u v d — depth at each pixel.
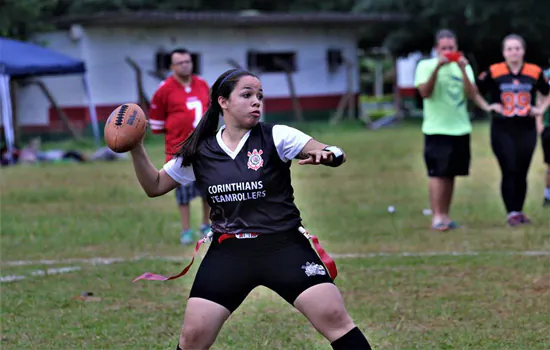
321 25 51.16
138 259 13.43
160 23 44.69
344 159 6.25
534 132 15.66
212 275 6.48
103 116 44.00
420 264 12.53
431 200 15.47
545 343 8.75
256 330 9.46
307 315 6.35
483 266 12.27
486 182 22.53
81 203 20.42
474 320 9.64
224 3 55.25
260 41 49.28
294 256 6.42
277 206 6.51
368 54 68.88
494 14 47.19
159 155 32.97
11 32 38.75
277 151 6.51
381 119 53.03
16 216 18.33
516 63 15.64
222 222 6.60
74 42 43.53
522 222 15.77
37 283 11.91
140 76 41.47
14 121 37.81
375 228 15.74
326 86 51.81
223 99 6.61
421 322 9.62
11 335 9.43
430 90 14.89
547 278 11.46
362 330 9.33
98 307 10.59
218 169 6.58
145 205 19.94
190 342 6.48
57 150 36.91
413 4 50.62
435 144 15.15
